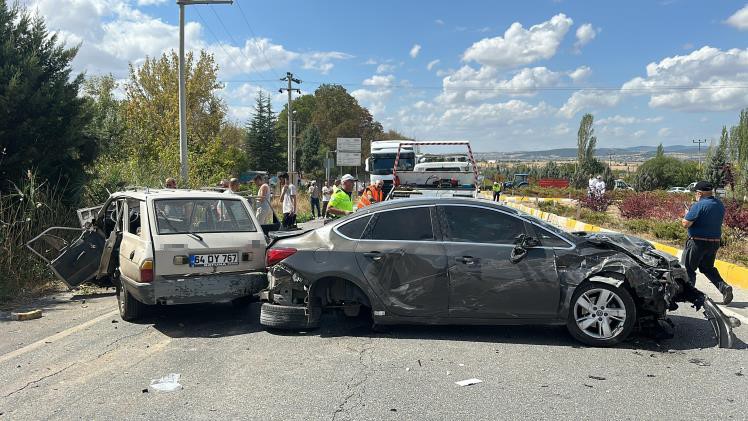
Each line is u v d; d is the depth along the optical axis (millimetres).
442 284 5883
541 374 4926
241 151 62594
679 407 4215
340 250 6145
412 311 5965
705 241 7625
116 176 13086
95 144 11641
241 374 4992
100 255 7969
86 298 8508
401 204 6262
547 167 83812
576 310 5750
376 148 26359
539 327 6449
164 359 5457
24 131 9984
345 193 10883
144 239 6453
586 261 5785
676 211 18234
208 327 6688
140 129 27859
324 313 6723
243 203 7262
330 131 94875
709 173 47625
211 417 4102
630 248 6121
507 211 6086
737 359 5336
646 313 5875
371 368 5102
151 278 6285
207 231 6797
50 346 5938
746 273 9336
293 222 16562
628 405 4254
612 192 37469
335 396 4457
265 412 4172
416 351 5594
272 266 6328
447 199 6258
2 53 9953
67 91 10750
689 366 5137
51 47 10773
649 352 5551
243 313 7398
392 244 6051
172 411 4215
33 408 4309
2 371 5172
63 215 10398
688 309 7402
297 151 84250
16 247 9039
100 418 4105
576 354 5484
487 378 4832
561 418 4027
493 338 6027
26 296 8547
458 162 16062
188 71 33625
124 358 5512
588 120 73562
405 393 4504
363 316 7012
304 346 5820
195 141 28297
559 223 22234
